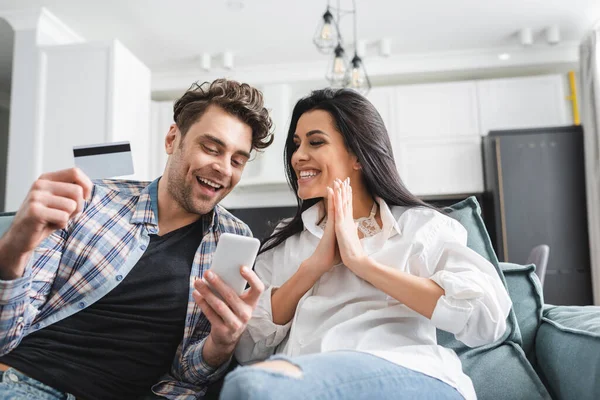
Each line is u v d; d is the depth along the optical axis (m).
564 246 3.71
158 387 1.04
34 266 0.97
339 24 3.75
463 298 0.90
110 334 1.00
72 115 3.36
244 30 3.86
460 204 1.31
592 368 0.88
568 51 4.14
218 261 0.85
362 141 1.14
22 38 3.51
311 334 1.00
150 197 1.16
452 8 3.55
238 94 1.15
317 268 1.03
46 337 0.96
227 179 1.13
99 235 1.06
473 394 0.89
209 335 1.00
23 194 3.36
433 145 4.28
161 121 4.66
